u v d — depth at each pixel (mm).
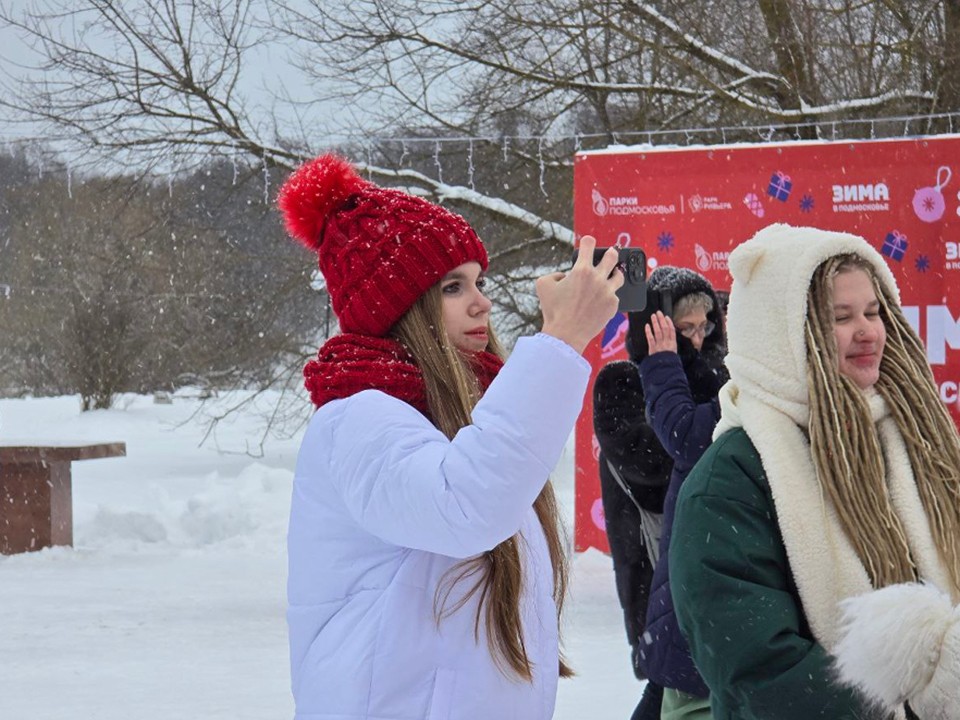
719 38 15609
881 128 13414
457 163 16812
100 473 21297
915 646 2209
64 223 19156
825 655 2436
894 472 2682
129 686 6457
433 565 2299
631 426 4648
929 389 2791
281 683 6523
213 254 17641
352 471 2244
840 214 9375
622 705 5746
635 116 16250
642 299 2877
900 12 13695
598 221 9930
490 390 2178
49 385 44375
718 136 15281
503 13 15867
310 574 2359
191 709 5922
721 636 2506
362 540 2322
